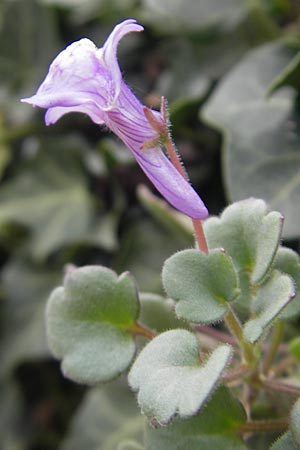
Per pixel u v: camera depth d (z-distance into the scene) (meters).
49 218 0.17
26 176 0.18
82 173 0.18
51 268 0.17
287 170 0.13
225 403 0.10
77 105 0.10
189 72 0.16
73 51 0.10
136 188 0.17
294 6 0.16
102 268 0.11
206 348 0.11
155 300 0.11
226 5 0.16
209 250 0.10
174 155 0.10
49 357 0.17
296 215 0.13
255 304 0.10
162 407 0.09
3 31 0.18
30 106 0.18
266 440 0.11
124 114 0.10
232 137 0.14
